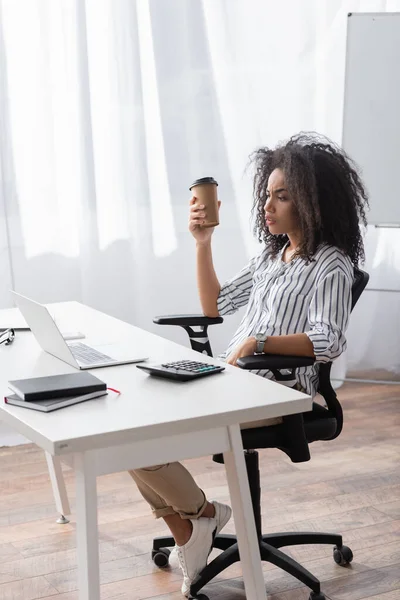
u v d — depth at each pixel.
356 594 2.35
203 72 4.07
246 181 4.23
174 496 2.23
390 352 4.54
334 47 4.23
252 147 4.21
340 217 2.36
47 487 3.17
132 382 1.93
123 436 1.60
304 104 4.24
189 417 1.66
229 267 4.29
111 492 3.08
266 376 2.35
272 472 3.25
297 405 1.77
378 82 4.04
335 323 2.27
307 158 2.36
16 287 3.84
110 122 3.92
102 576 2.47
